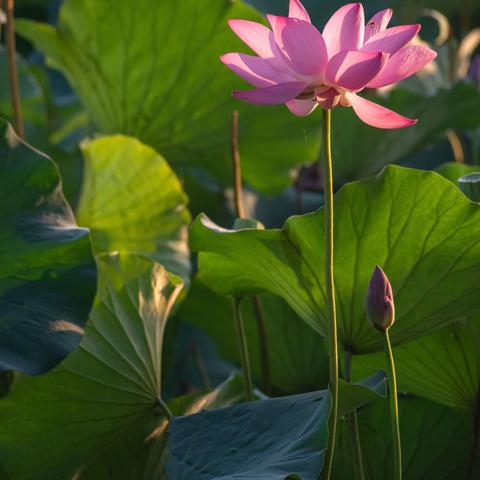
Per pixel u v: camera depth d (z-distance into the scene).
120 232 3.14
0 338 2.45
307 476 2.38
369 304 2.47
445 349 2.69
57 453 2.62
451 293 2.58
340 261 2.58
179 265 3.12
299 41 2.39
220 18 3.25
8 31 2.95
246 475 2.38
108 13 3.28
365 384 2.59
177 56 3.29
